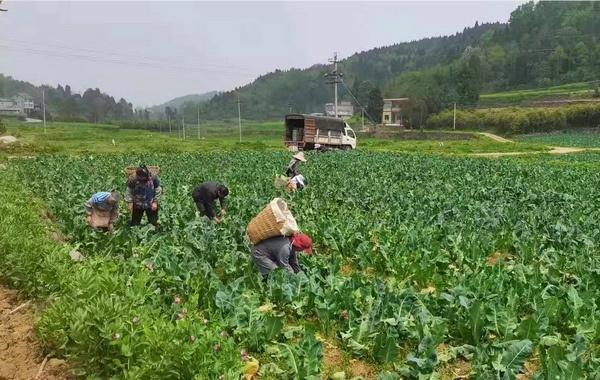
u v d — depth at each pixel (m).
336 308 7.30
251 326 6.64
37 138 66.00
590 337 6.95
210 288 7.55
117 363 4.95
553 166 34.56
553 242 11.97
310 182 21.88
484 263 9.71
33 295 7.32
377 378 5.78
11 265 7.67
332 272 8.87
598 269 9.10
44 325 5.73
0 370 5.47
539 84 157.88
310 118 49.31
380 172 26.73
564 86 145.50
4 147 43.19
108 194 10.87
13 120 148.62
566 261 10.32
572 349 6.23
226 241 10.63
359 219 13.57
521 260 10.75
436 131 104.00
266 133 120.38
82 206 13.87
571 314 7.36
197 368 4.88
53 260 7.25
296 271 8.95
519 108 121.06
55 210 14.50
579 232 12.64
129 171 11.67
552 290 8.38
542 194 19.70
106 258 8.59
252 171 26.42
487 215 14.19
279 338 6.81
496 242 11.85
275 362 6.22
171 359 4.84
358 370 6.20
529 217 14.54
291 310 7.72
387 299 7.27
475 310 6.64
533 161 39.62
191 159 34.31
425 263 9.52
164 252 9.22
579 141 83.75
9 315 6.83
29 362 5.68
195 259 9.40
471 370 6.04
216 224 12.54
